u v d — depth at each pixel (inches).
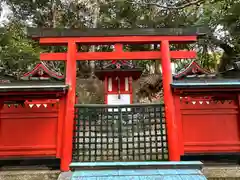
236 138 143.9
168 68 152.6
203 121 145.0
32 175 129.9
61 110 144.2
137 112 152.6
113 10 412.2
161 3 339.0
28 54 402.0
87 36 157.0
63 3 485.4
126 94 335.0
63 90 136.8
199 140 142.6
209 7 328.8
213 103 147.0
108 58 158.1
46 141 141.0
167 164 75.0
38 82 149.1
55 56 157.8
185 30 158.7
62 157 136.1
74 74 152.0
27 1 490.6
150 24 332.2
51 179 129.6
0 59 378.6
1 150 138.6
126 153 159.5
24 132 141.3
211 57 450.9
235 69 163.6
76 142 147.0
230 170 131.8
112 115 151.7
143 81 508.7
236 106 146.3
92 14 475.8
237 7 247.4
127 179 65.9
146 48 441.4
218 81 147.8
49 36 155.6
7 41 371.9
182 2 307.7
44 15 519.2
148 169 74.0
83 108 151.6
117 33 157.8
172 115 143.3
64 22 502.3
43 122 143.2
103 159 150.4
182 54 161.2
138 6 360.8
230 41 311.3
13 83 146.5
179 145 140.5
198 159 143.8
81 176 68.0
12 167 140.0
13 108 143.3
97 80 535.2
